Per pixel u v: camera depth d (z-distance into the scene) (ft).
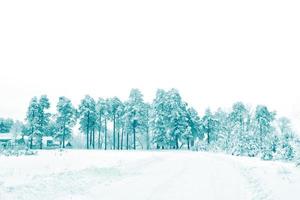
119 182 50.78
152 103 289.53
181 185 48.21
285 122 355.97
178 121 276.21
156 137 276.00
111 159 107.34
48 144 333.42
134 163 87.40
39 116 279.69
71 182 46.96
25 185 41.09
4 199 33.37
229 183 50.49
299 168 77.05
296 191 42.45
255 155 166.09
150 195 39.88
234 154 172.35
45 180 46.26
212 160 110.01
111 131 412.16
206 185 48.26
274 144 147.64
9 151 137.49
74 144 422.41
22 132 332.19
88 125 288.51
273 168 76.23
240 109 320.91
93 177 54.44
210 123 323.16
